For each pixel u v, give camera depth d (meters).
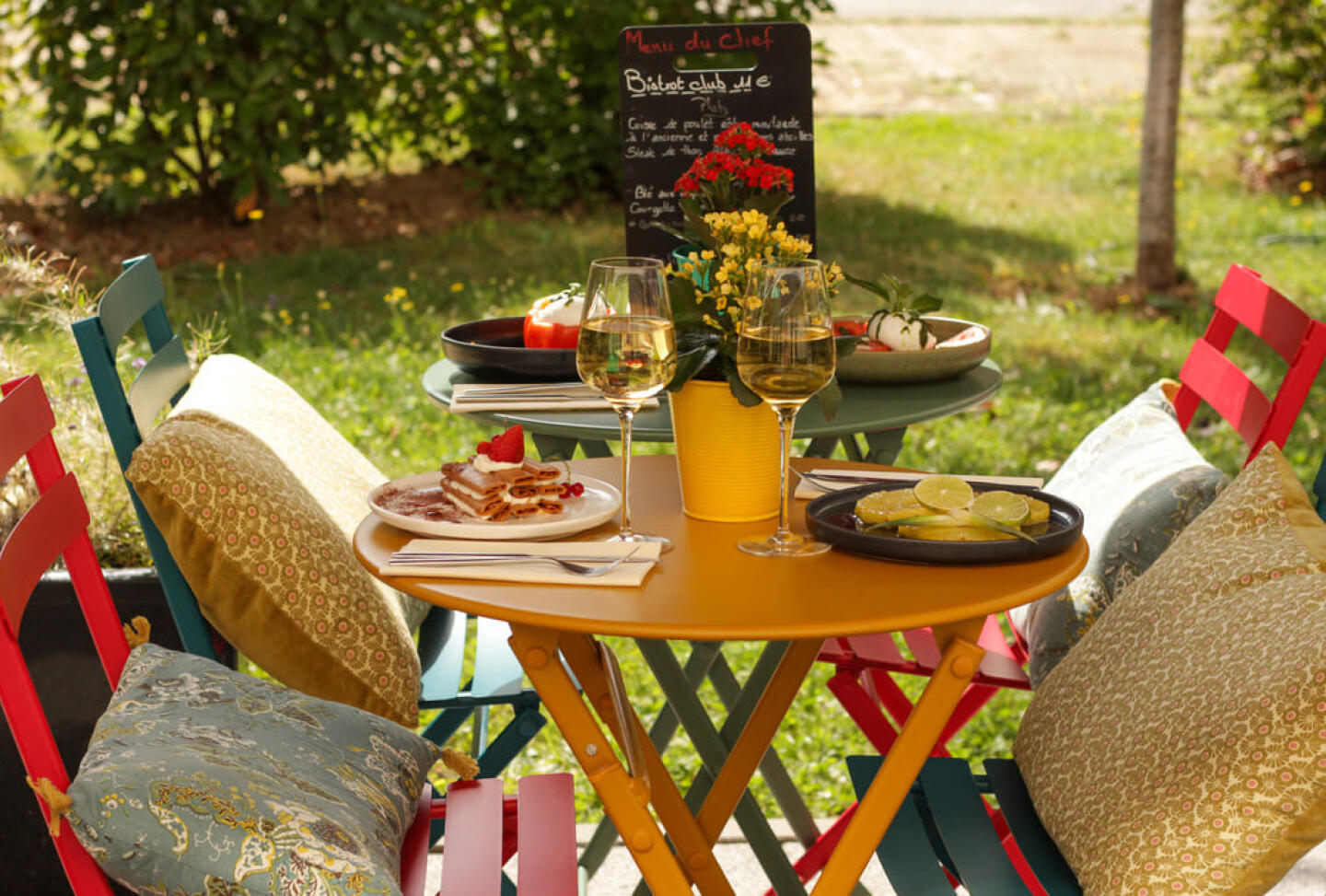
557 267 7.27
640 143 3.26
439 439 5.06
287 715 1.98
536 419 2.46
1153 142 7.35
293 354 5.76
